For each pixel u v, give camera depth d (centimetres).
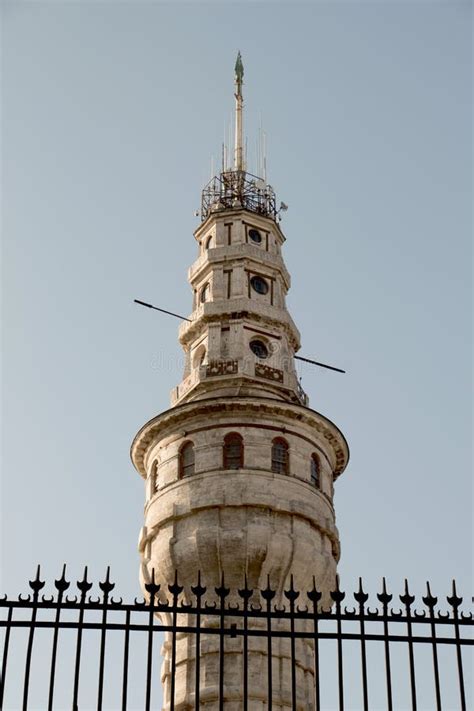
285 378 6356
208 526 5481
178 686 5181
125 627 1959
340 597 2005
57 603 1945
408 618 1989
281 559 5441
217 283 6800
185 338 6738
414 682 1933
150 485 5997
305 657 5356
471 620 1992
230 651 5153
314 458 5991
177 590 2009
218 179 7531
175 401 6406
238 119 7831
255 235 7175
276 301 6862
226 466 5697
